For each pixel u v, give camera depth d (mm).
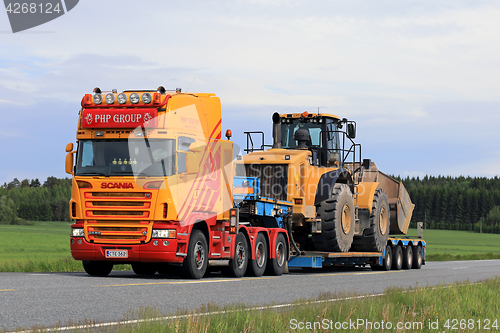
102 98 20156
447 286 18766
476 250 111438
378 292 18078
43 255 55969
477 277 28047
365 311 12195
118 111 19812
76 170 19844
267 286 18484
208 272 24500
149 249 19125
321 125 28547
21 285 15859
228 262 22047
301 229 28500
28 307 11820
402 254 36312
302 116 28484
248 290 16906
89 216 19516
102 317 11008
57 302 12664
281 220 26234
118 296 14023
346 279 23703
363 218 31812
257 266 23453
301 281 21297
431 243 154750
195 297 14578
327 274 27406
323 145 28438
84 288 15477
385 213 33250
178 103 20297
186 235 19656
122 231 19328
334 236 27703
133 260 19297
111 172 19500
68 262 29609
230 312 10938
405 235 39688
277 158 27078
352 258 30812
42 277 19047
